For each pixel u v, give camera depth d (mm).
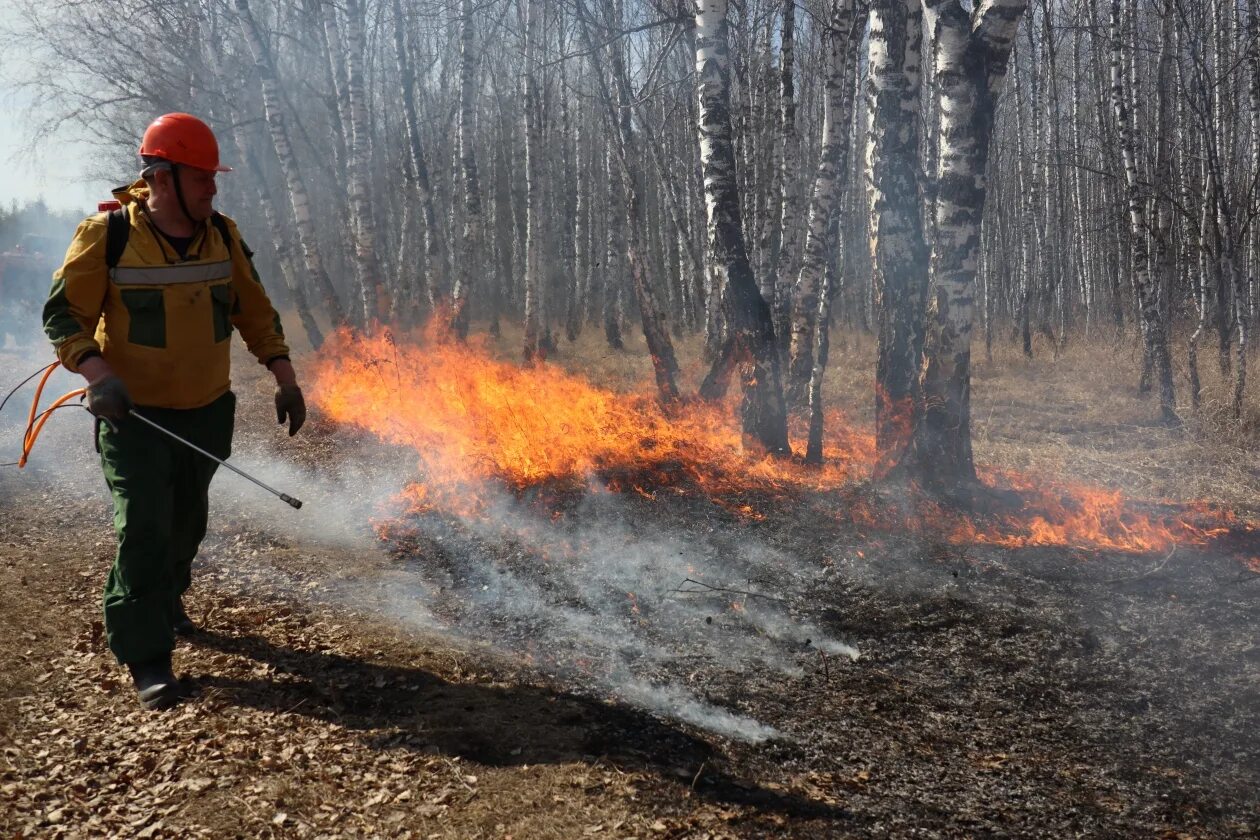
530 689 3898
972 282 6664
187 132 3625
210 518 6625
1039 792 3365
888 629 4836
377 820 2854
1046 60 22141
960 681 4277
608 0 14555
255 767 3109
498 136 32125
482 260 34250
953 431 6738
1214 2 16531
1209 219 13898
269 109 15695
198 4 18516
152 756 3158
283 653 4117
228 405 4004
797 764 3477
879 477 7027
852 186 26078
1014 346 20953
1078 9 21578
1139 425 11516
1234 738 3738
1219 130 15594
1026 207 21547
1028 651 4539
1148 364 13648
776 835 2926
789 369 12047
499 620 4855
